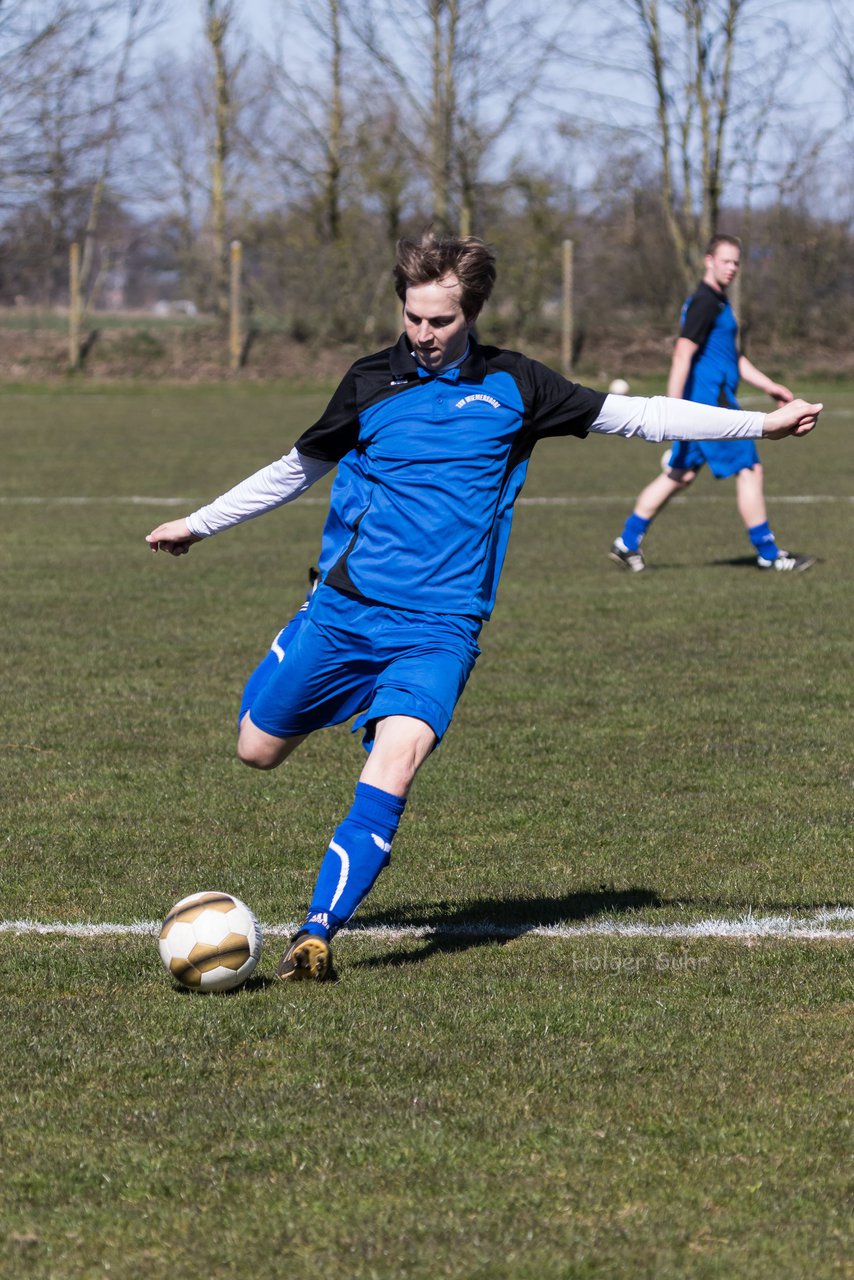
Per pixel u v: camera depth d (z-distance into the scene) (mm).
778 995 9133
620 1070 7961
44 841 12719
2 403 77562
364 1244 6184
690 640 21656
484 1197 6566
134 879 11688
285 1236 6258
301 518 37094
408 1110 7461
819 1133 7188
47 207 72562
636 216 93312
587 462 51594
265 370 90000
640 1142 7094
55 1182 6750
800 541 31844
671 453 27562
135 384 88125
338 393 9570
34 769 15164
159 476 45250
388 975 9562
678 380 26359
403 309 9219
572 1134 7184
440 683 9188
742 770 14961
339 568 9477
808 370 90438
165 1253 6156
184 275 105375
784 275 92188
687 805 13766
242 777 14891
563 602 24812
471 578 9391
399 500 9336
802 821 13180
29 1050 8297
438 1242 6195
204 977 9117
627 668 19828
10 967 9695
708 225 91312
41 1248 6195
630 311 94000
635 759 15438
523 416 9430
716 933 10383
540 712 17500
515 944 10211
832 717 17156
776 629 22406
